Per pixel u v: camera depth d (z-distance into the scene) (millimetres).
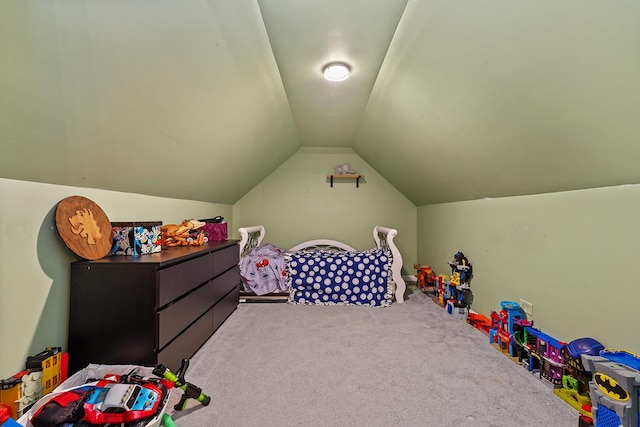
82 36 966
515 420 1329
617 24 884
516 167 1855
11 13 779
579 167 1479
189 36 1265
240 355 1945
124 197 1970
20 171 1223
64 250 1482
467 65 1457
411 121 2348
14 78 908
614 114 1119
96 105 1224
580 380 1431
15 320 1256
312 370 1760
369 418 1349
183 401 1368
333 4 1402
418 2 1328
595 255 1532
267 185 4344
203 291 2086
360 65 1985
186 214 2893
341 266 3143
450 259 3236
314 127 3350
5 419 1073
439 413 1380
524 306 2055
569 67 1102
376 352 1994
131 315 1479
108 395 1128
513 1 1044
